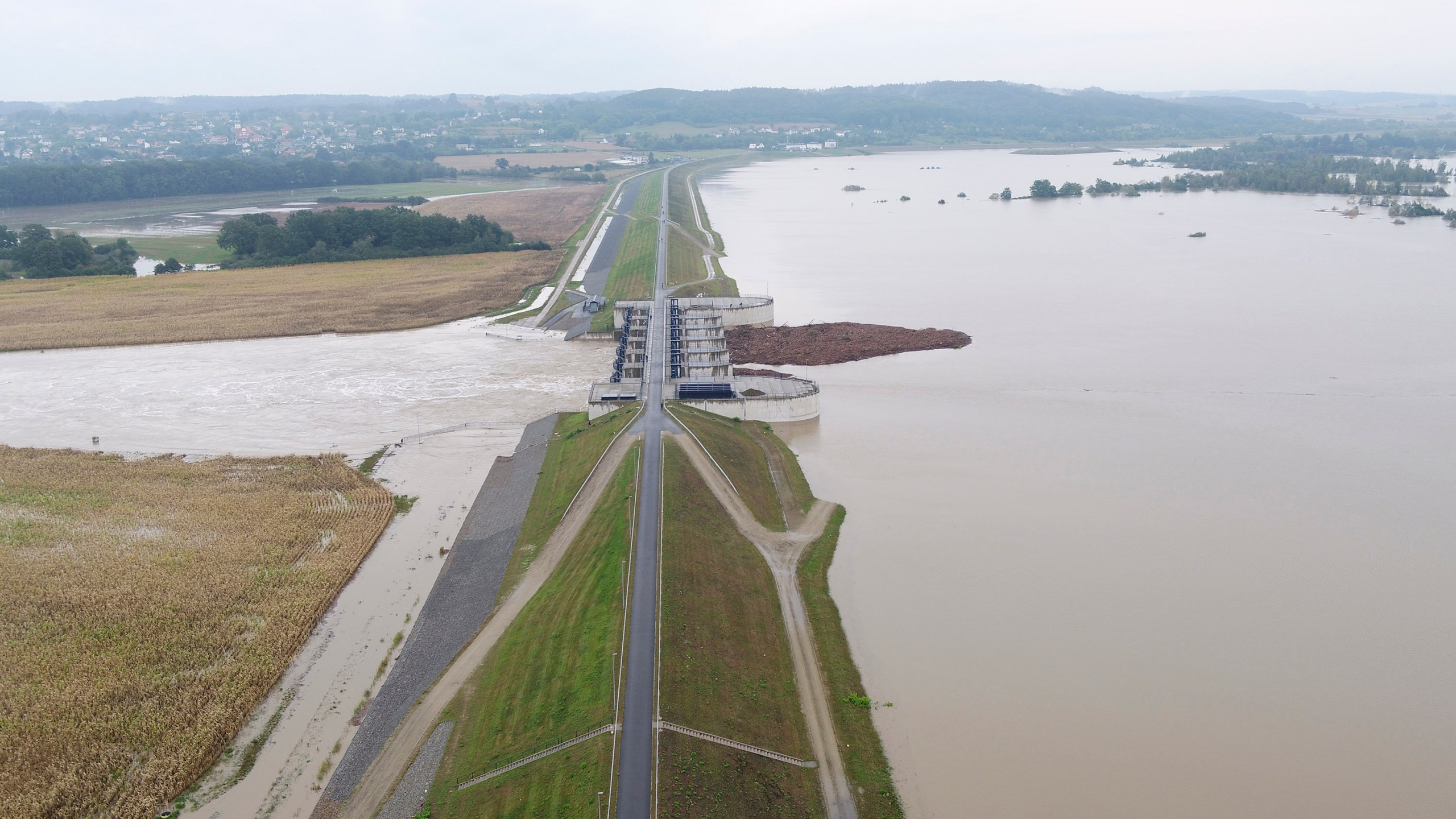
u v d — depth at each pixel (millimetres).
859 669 91375
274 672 91062
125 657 92250
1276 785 76500
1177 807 74062
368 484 137000
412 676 92062
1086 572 109125
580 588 101312
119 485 135125
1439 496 128875
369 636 99125
